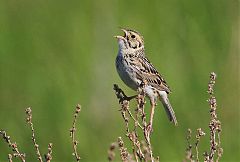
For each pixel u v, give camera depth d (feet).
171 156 74.79
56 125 79.66
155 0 83.41
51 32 85.25
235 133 78.48
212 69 81.51
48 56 83.97
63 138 78.43
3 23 84.43
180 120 77.56
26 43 84.48
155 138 74.74
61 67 83.46
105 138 79.92
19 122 79.51
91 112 81.41
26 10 86.17
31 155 77.00
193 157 35.78
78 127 79.10
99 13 84.84
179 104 78.59
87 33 84.84
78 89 82.23
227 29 83.05
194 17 82.99
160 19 83.15
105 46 84.84
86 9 85.20
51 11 85.92
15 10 85.66
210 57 81.97
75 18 85.35
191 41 82.23
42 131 79.00
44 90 81.87
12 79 82.84
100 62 84.43
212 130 35.04
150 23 82.84
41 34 85.05
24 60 83.71
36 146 34.76
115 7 84.12
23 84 82.84
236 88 80.38
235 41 82.64
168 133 75.15
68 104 81.00
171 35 82.53
